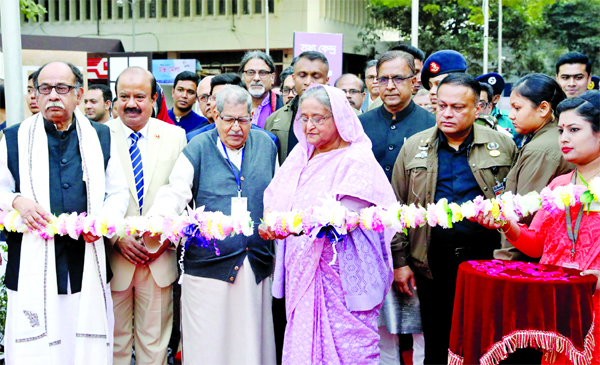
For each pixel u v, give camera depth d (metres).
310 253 3.12
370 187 3.12
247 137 3.73
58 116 3.38
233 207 3.21
